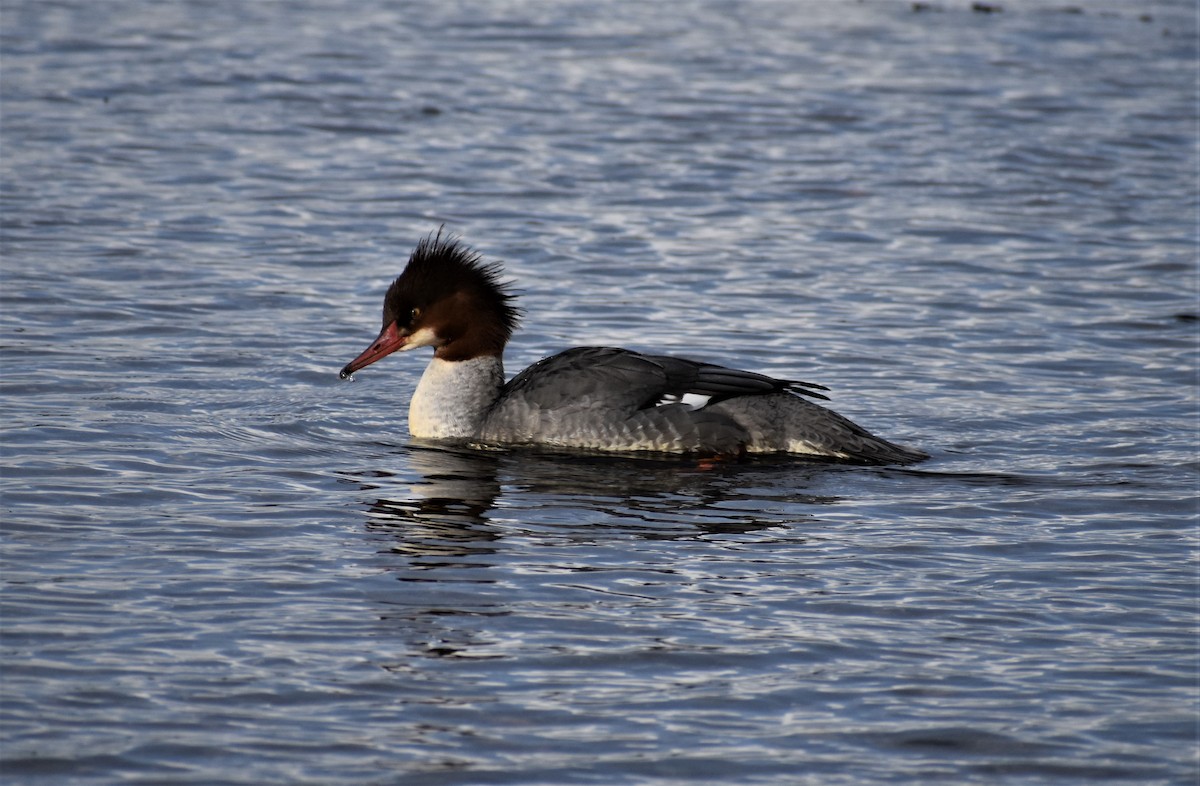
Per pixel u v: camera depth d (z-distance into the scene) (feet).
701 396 47.57
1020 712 31.22
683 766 29.04
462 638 33.94
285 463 45.65
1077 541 40.40
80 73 95.71
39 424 47.52
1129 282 66.39
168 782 28.02
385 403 52.65
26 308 59.31
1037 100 96.43
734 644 33.94
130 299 61.11
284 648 33.22
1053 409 51.83
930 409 51.72
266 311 60.95
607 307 62.44
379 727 30.14
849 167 82.89
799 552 39.32
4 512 40.34
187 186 76.79
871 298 64.18
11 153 80.12
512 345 58.03
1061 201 77.92
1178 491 44.11
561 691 31.71
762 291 64.75
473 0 121.90
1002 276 67.15
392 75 98.84
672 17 117.80
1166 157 85.51
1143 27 117.60
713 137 87.86
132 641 33.24
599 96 95.71
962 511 42.55
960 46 110.32
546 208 75.41
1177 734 30.37
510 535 40.14
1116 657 33.65
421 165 81.56
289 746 29.35
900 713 31.09
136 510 41.01
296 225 71.87
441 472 45.37
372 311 61.67
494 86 97.35
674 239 71.46
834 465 46.60
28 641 33.01
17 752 28.76
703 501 43.09
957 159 84.58
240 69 98.48
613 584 37.01
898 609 35.94
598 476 45.24
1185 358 57.36
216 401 51.16
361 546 39.06
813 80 100.37
